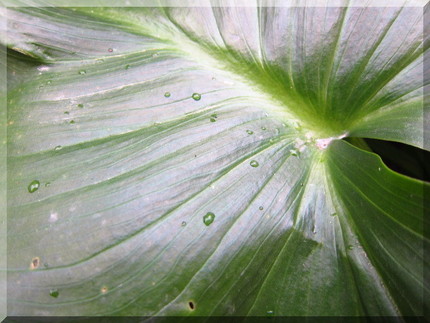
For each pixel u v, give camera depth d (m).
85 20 0.22
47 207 0.18
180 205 0.18
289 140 0.20
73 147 0.19
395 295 0.17
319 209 0.19
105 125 0.19
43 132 0.19
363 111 0.21
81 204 0.18
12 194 0.18
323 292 0.17
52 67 0.21
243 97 0.21
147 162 0.18
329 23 0.21
